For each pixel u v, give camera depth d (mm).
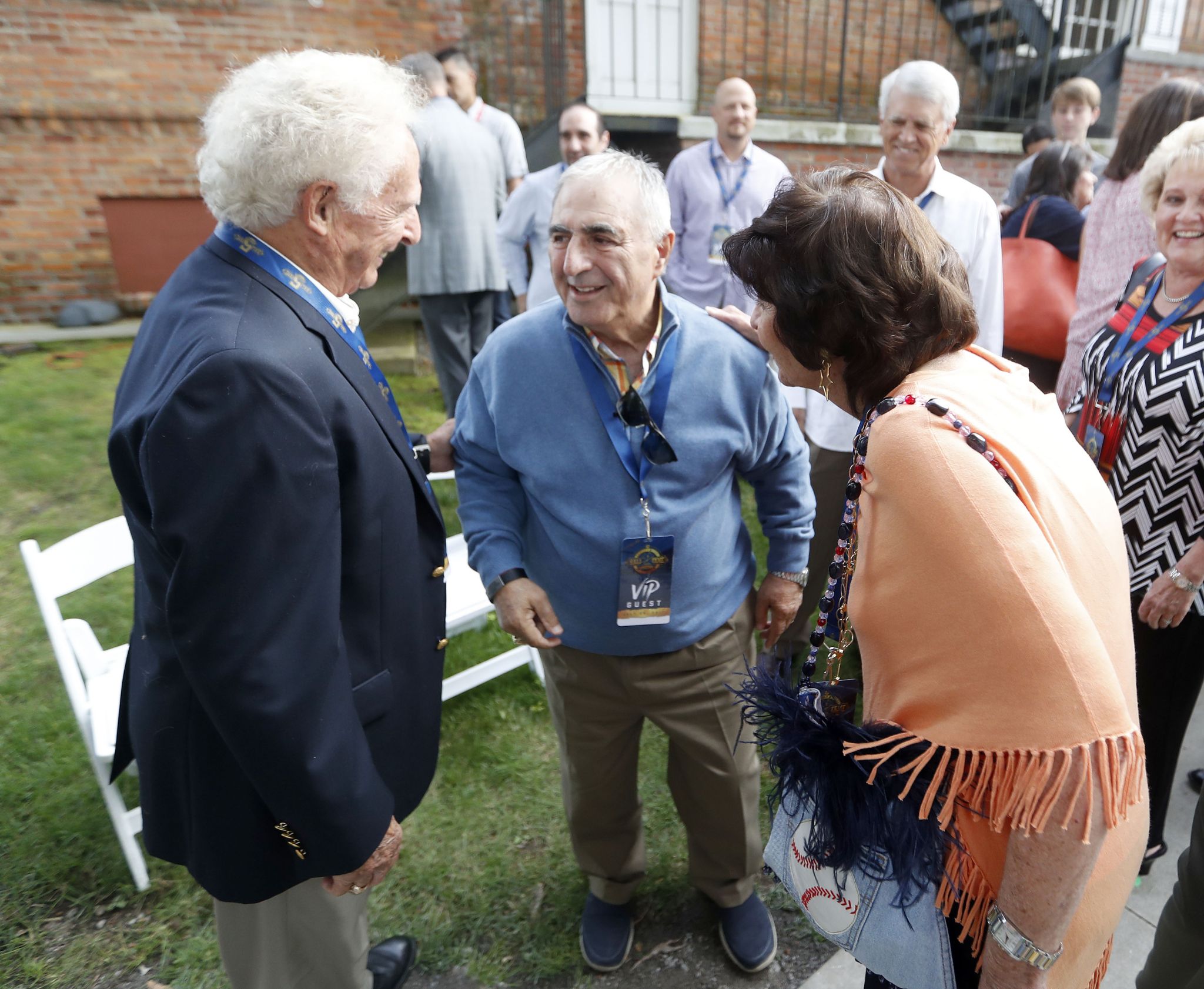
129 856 2037
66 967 1891
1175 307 1742
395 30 6348
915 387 956
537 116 6562
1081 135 4398
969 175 6875
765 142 6188
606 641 1582
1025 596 813
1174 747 1925
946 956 990
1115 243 2477
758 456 1633
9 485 4082
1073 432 1997
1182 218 1650
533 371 1517
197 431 990
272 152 1085
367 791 1176
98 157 6168
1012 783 842
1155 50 7234
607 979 1869
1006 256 3172
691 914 2018
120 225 6383
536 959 1905
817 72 6652
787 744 1027
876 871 998
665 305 1503
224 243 1177
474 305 4578
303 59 1151
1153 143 2336
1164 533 1763
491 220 4363
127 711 1401
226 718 1056
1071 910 870
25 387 5246
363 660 1269
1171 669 1856
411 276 4395
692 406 1509
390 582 1276
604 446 1499
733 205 3928
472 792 2375
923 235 988
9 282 6234
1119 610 948
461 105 4727
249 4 6082
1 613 3141
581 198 1382
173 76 6129
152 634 1178
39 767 2406
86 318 6312
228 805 1198
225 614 1021
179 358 1041
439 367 4605
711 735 1677
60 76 5910
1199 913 1419
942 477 858
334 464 1108
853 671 2703
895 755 953
